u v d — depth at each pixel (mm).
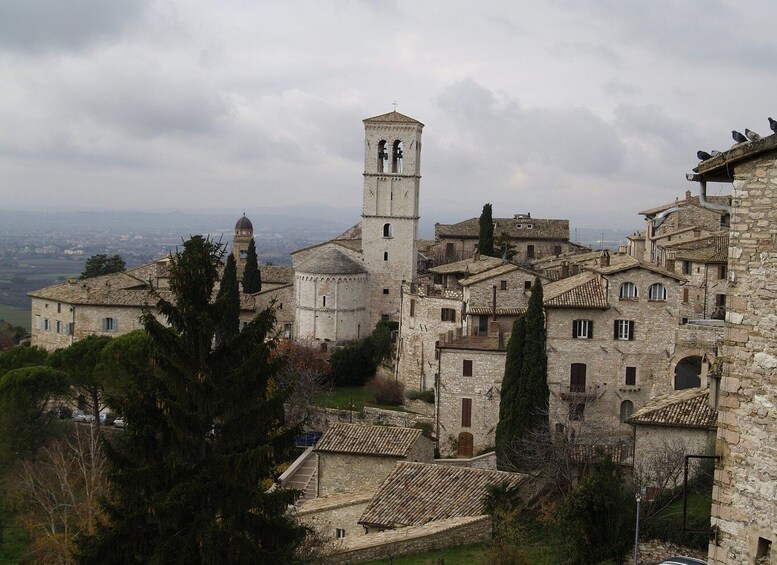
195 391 34375
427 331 98938
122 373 80250
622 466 52062
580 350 74438
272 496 34969
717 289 88812
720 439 20969
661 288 74125
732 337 20688
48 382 77000
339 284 120125
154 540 33219
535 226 160750
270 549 34781
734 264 20672
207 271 36469
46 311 120438
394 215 127750
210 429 35375
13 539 62812
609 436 70625
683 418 48469
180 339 35094
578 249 157500
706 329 73312
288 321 124312
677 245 99625
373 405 96688
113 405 34281
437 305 98062
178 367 34656
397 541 45656
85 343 87500
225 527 33469
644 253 121250
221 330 40344
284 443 36719
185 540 32750
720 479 20938
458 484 53156
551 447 58344
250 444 35312
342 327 120562
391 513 51312
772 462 19688
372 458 59938
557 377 74438
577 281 79312
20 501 65250
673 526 41938
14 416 74562
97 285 121875
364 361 109125
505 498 50156
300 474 70688
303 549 42656
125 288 121500
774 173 19891
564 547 44094
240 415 35281
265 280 139625
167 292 117250
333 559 44281
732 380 20672
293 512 51750
